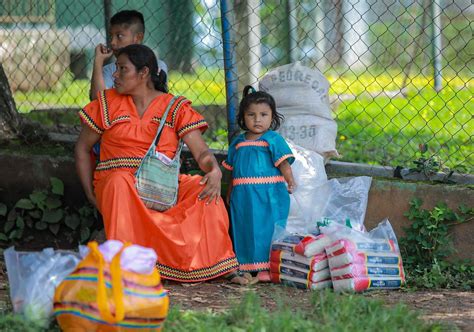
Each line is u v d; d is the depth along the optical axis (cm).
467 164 1766
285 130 1499
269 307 1184
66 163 1586
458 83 2755
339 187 1441
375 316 1061
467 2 3048
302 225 1423
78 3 2555
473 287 1364
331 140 1510
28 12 2408
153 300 948
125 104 1362
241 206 1412
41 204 1577
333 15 3078
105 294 919
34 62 2714
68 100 2773
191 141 1370
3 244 1580
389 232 1357
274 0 2856
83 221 1577
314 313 1099
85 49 2719
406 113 2494
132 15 1506
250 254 1401
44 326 994
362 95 2902
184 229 1342
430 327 1048
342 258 1291
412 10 2875
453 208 1448
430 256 1438
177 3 2650
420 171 1505
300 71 1524
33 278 1004
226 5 1547
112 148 1359
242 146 1420
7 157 1595
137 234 1331
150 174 1339
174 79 2727
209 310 1114
